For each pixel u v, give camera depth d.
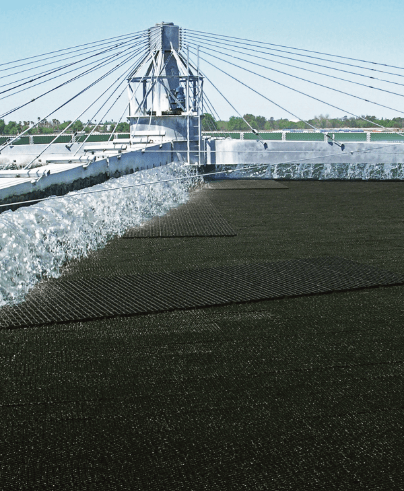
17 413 2.93
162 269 5.88
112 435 2.72
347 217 9.33
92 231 7.21
